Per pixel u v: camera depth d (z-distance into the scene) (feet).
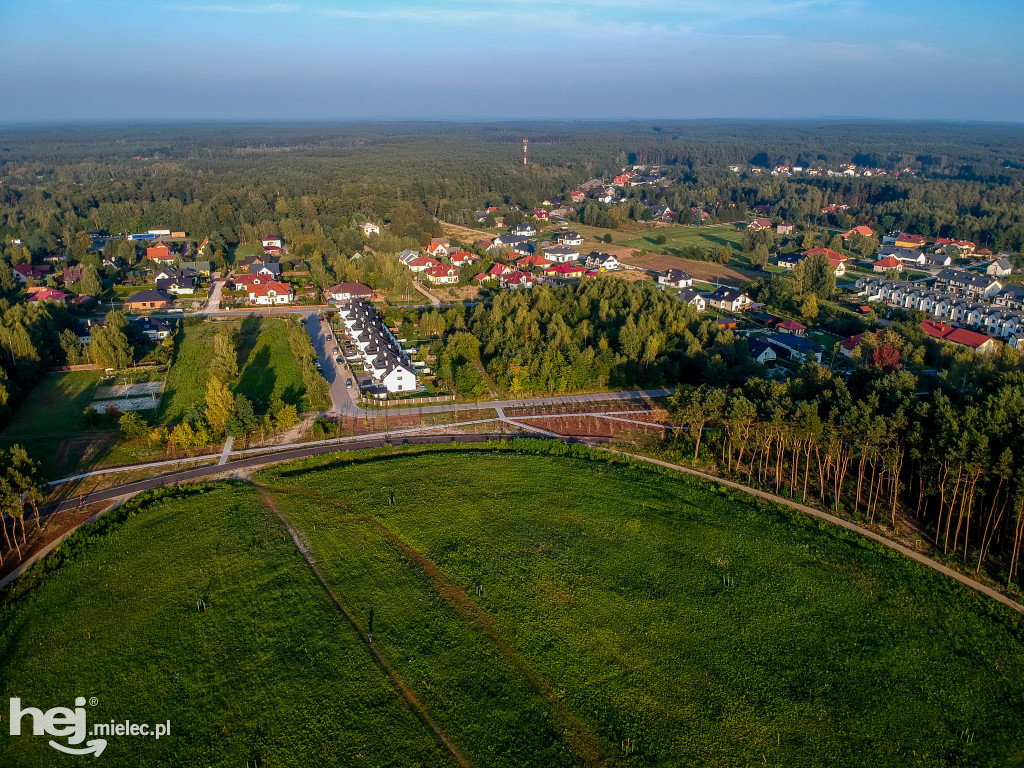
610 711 164.45
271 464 288.30
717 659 180.45
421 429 327.06
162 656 179.22
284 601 199.21
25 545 228.22
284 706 164.66
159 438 297.12
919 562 222.89
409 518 243.60
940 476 234.58
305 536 232.73
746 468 288.71
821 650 184.14
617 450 308.19
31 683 171.01
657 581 211.20
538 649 182.80
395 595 202.69
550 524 241.35
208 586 205.67
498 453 299.17
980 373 335.47
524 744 155.53
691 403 291.17
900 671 177.58
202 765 150.10
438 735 157.89
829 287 583.99
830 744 156.35
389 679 172.76
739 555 224.74
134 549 223.92
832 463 282.56
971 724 162.61
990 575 215.51
